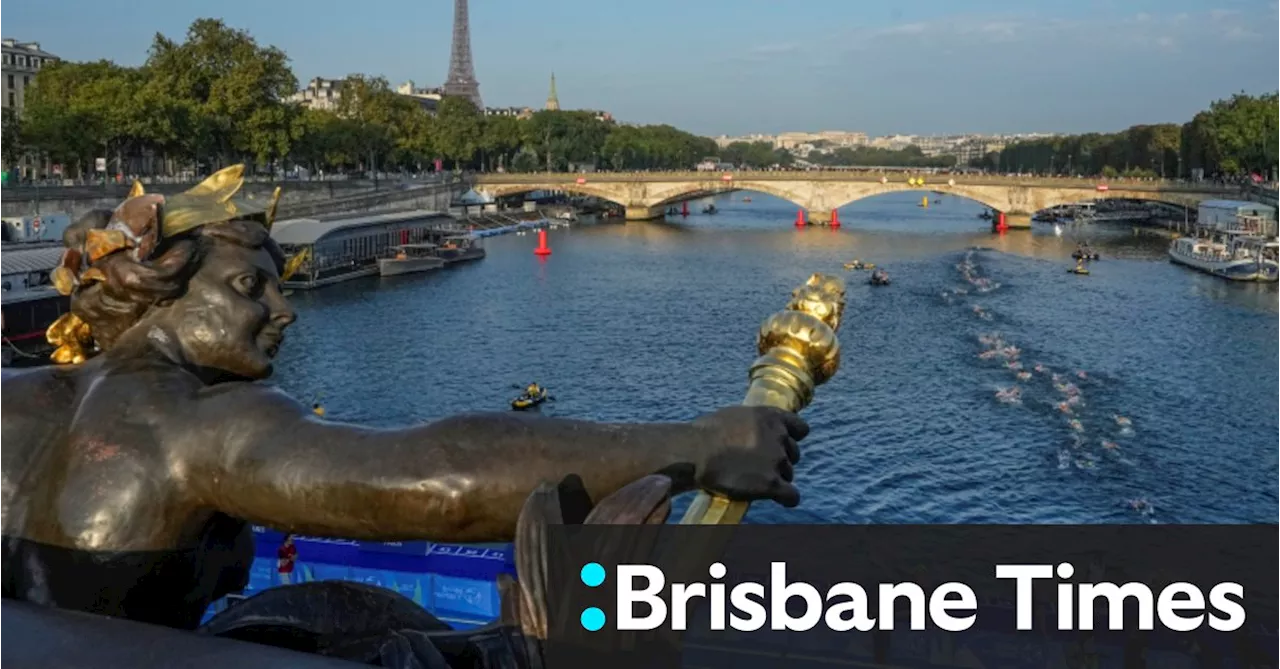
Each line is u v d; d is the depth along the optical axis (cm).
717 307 7906
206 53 10525
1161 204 17675
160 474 294
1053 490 3834
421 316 7550
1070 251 12081
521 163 19662
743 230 15100
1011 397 5134
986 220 18038
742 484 272
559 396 5362
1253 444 4425
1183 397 5219
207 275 321
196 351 320
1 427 314
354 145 13262
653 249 12219
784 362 304
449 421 277
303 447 280
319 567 1912
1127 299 8338
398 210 12644
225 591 338
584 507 269
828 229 15400
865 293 8556
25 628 262
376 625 332
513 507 267
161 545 299
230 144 10675
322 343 6594
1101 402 5078
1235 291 8825
